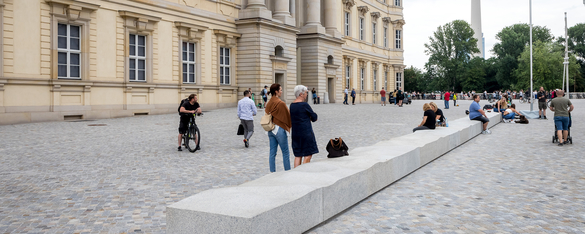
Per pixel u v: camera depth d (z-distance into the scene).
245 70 34.41
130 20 25.22
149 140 14.57
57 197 7.06
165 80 27.88
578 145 13.41
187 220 4.62
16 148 12.39
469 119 18.36
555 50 85.88
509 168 9.55
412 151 9.14
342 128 18.75
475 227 5.54
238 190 5.39
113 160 10.65
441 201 6.79
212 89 31.84
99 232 5.37
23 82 20.16
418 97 93.62
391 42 63.31
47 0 20.95
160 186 7.88
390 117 25.72
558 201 6.77
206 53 31.27
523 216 6.00
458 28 91.50
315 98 43.03
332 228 5.54
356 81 54.09
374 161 7.57
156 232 5.38
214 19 31.83
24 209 6.37
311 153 8.32
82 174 8.93
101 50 23.73
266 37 34.75
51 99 21.42
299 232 5.19
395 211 6.27
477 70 93.19
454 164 10.12
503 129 19.30
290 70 38.34
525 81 84.56
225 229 4.45
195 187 7.82
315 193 5.52
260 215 4.49
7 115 19.66
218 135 16.12
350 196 6.44
